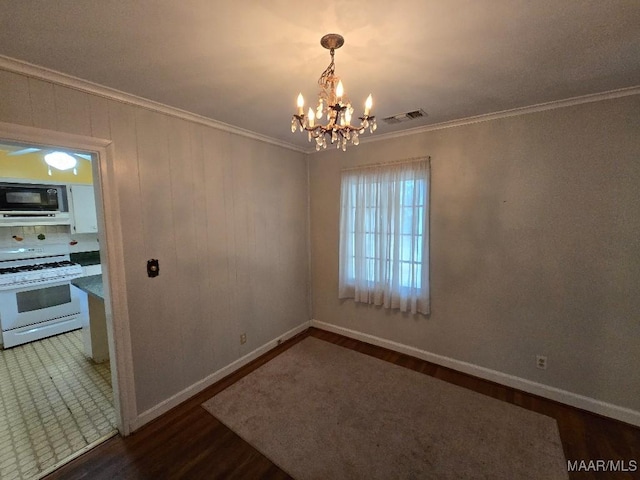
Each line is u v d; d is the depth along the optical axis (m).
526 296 2.43
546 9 1.15
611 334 2.13
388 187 3.01
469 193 2.61
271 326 3.31
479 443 1.96
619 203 2.03
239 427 2.13
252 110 2.26
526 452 1.88
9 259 3.85
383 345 3.31
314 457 1.87
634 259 2.02
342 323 3.64
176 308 2.36
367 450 1.92
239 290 2.89
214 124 2.53
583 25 1.25
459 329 2.79
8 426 2.18
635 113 1.94
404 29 1.28
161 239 2.23
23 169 3.84
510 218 2.44
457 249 2.72
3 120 1.50
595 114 2.06
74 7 1.09
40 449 1.96
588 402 2.24
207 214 2.55
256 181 3.00
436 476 1.72
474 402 2.37
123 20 1.18
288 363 3.01
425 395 2.47
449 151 2.67
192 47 1.40
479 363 2.72
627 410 2.10
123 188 2.00
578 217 2.18
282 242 3.38
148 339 2.18
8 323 3.41
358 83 1.82
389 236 3.04
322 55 1.49
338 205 3.48
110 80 1.74
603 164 2.06
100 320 3.08
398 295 3.05
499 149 2.44
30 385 2.70
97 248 4.73
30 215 3.81
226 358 2.80
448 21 1.22
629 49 1.46
